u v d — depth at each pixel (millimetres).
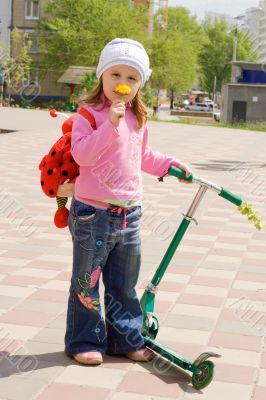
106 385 3627
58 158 3785
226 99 45719
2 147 16375
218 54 84438
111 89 3693
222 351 4176
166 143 19438
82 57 52531
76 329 3945
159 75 56812
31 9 54375
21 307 4840
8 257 6180
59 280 5516
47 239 6918
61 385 3609
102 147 3572
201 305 5031
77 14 53094
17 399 3436
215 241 7125
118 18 53219
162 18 61438
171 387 3635
